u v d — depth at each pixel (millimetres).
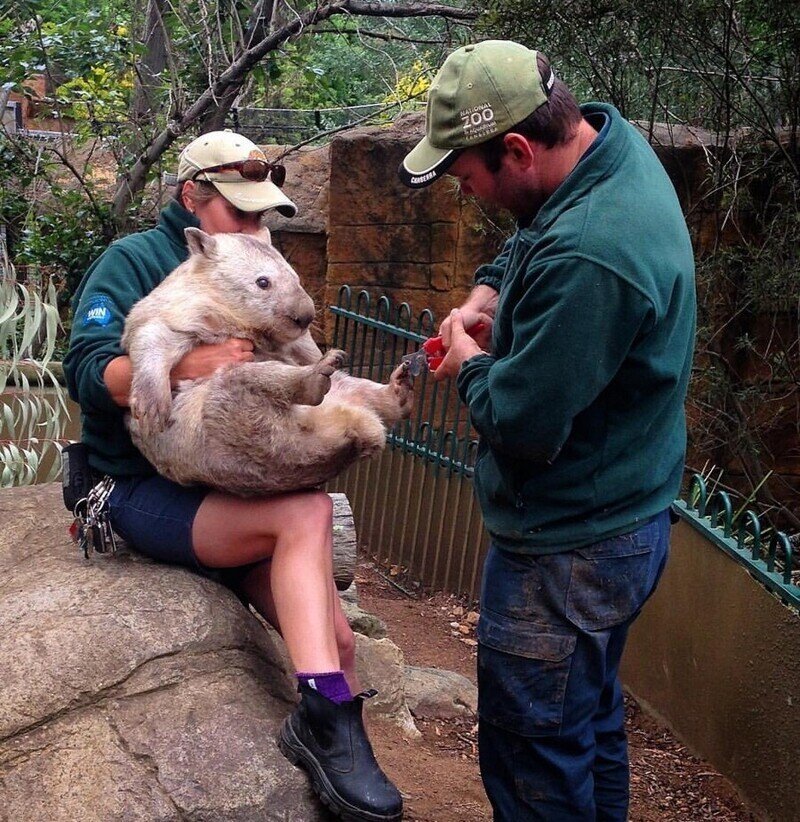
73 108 7191
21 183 7152
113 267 2316
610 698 2178
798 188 5336
